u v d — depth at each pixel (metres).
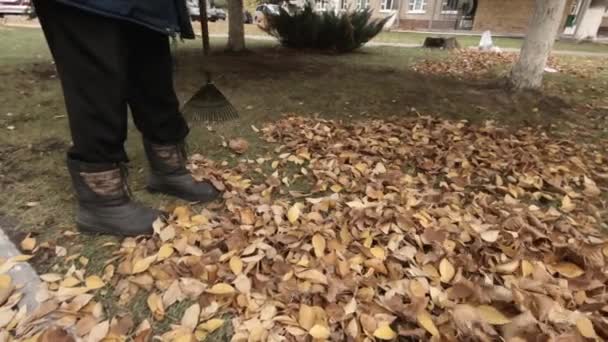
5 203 1.72
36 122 2.81
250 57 6.74
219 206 1.79
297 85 4.64
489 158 2.46
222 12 20.59
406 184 2.06
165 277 1.29
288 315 1.16
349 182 2.08
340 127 3.03
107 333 1.08
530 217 1.71
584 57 8.76
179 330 1.10
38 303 1.17
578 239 1.56
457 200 1.89
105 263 1.38
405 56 8.08
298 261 1.40
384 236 1.57
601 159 2.51
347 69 6.02
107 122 1.34
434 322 1.13
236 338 1.08
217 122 2.85
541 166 2.32
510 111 3.76
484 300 1.20
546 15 4.10
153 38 1.48
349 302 1.19
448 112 3.67
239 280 1.27
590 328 1.07
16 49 6.39
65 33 1.17
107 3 1.14
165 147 1.75
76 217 1.58
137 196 1.84
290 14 8.49
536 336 1.06
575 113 3.75
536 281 1.28
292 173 2.22
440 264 1.37
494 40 13.74
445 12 21.52
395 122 3.23
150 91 1.60
